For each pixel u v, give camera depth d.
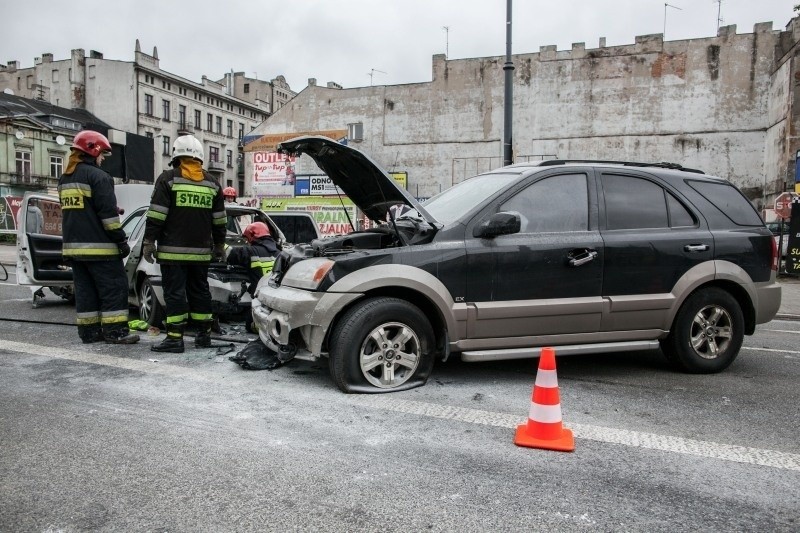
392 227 4.66
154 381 4.43
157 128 57.75
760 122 28.83
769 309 5.30
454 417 3.76
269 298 4.54
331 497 2.66
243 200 35.41
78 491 2.68
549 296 4.54
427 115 33.72
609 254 4.68
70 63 55.72
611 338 4.74
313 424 3.57
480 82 32.72
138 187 15.09
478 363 5.27
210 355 5.32
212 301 6.25
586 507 2.63
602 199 4.82
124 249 5.67
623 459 3.18
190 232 5.31
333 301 4.11
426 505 2.60
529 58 31.72
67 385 4.30
